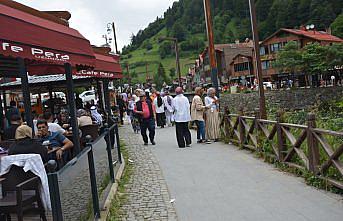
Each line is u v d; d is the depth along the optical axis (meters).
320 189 7.27
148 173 9.97
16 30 5.20
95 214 6.11
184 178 9.12
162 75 105.81
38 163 4.96
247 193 7.43
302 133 8.20
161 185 8.63
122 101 26.50
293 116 18.22
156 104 21.73
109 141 8.66
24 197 4.81
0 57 8.95
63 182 4.23
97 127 11.01
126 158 12.30
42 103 25.30
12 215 5.37
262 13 92.06
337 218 5.70
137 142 16.20
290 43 57.44
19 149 5.96
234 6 115.62
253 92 52.66
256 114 11.36
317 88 52.31
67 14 8.77
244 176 8.81
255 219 5.97
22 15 5.78
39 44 5.71
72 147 8.82
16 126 9.02
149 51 151.25
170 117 22.73
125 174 9.93
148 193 8.05
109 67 14.26
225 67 82.75
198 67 84.44
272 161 9.97
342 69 57.62
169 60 134.38
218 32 111.62
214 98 14.85
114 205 7.12
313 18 82.75
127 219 6.51
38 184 4.88
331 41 66.25
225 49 83.75
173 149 13.60
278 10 85.94
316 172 7.58
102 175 7.27
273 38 70.69
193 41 130.75
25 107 8.23
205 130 14.79
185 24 140.88
